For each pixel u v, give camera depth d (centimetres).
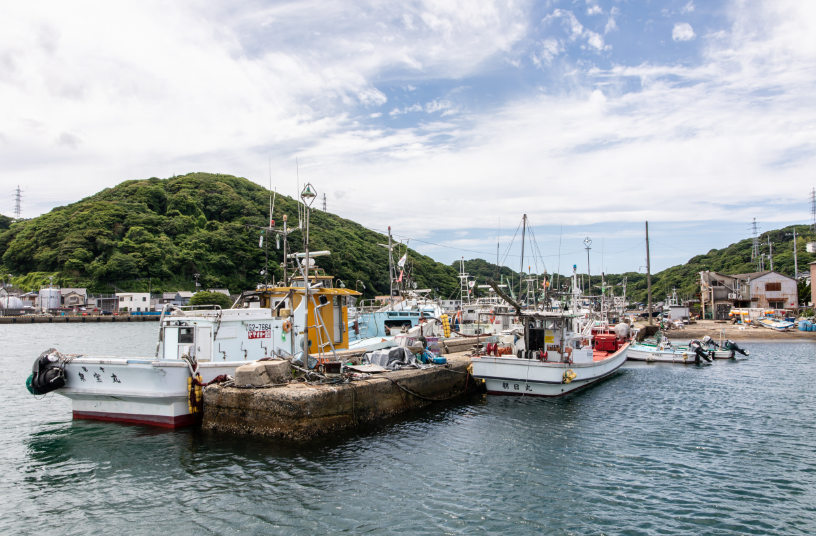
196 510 996
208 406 1458
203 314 1688
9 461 1260
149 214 12269
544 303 2470
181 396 1477
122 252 11112
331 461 1264
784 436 1603
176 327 1672
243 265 11694
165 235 11681
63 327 8031
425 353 2148
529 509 1041
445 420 1741
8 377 2617
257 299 2077
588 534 941
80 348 4394
